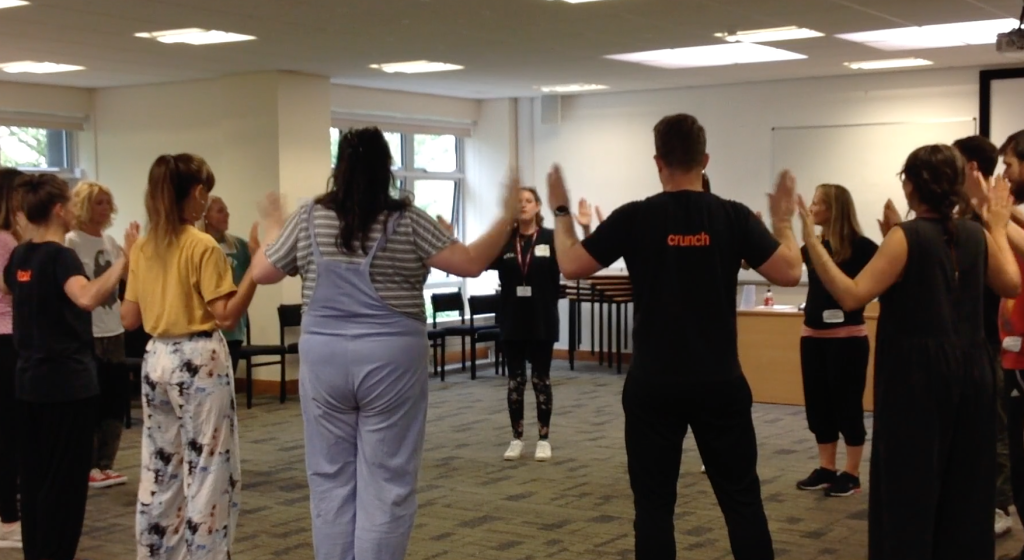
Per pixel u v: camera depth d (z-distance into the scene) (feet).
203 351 10.91
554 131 38.06
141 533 11.28
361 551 9.18
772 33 24.72
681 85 34.81
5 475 13.91
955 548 9.82
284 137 30.04
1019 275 10.28
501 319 20.17
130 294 11.23
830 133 32.94
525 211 19.81
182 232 10.92
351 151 9.22
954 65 30.45
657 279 9.46
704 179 13.53
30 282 11.89
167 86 32.27
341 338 9.13
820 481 17.22
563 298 35.68
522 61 28.94
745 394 9.52
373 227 9.14
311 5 20.51
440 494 17.30
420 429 9.46
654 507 9.66
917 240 9.63
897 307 9.79
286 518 15.88
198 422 10.90
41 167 33.12
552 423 24.39
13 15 21.27
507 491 17.51
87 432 12.26
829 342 16.53
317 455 9.43
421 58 28.04
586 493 17.30
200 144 31.73
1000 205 10.25
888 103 31.94
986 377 9.75
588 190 37.52
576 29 23.73
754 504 9.61
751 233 9.52
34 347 11.94
